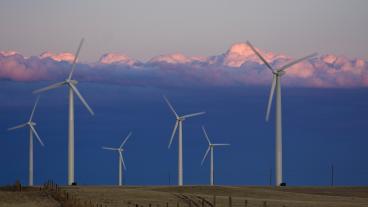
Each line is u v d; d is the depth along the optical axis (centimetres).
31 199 18525
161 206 17988
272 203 19775
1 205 17000
